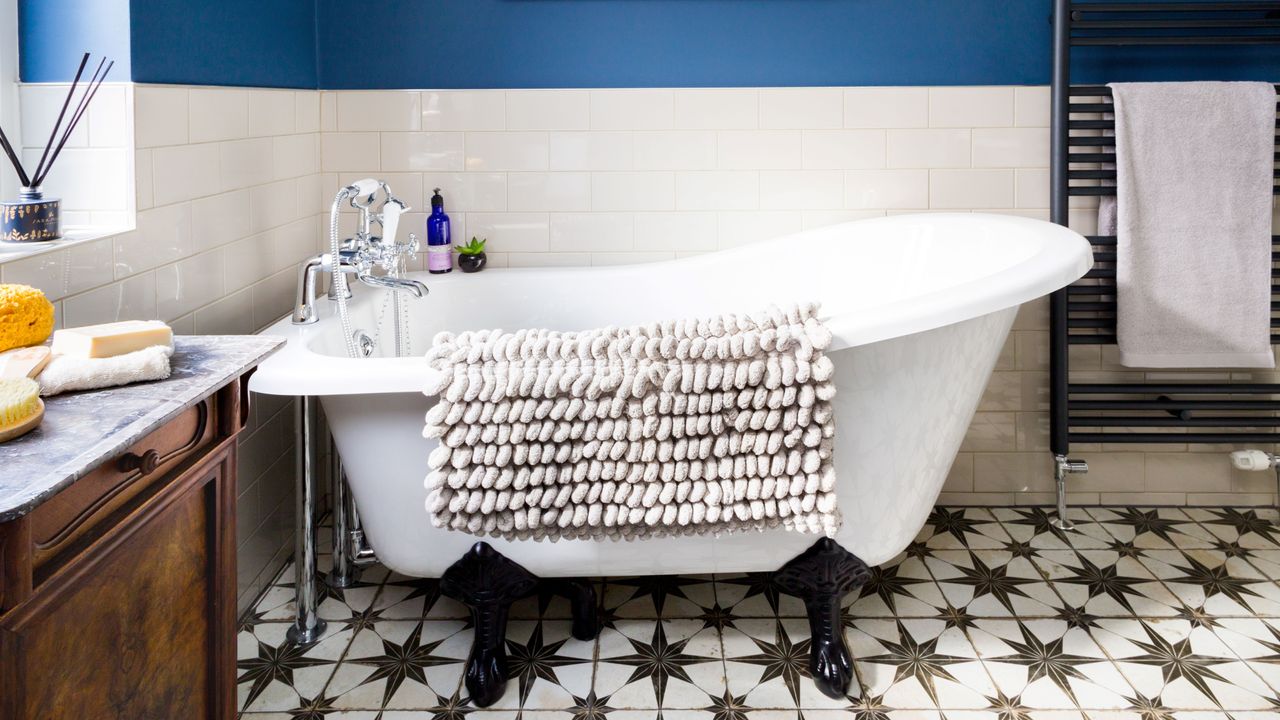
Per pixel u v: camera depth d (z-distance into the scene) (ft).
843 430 6.19
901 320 5.79
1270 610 7.52
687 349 5.60
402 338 8.75
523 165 9.64
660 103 9.56
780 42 9.51
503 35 9.52
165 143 6.42
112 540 3.22
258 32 8.13
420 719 6.15
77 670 3.09
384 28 9.52
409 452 6.08
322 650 7.01
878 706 6.26
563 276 9.21
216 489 4.06
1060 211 9.20
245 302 7.78
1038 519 9.57
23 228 5.31
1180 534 9.14
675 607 7.61
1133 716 6.13
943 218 8.69
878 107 9.53
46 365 3.59
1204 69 9.46
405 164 9.64
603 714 6.19
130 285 5.99
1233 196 8.90
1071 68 9.48
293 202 8.87
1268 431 9.75
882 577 8.21
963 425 6.88
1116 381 9.81
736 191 9.64
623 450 5.62
